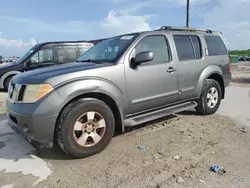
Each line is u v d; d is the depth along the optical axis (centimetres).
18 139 406
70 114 311
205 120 498
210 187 255
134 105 380
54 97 301
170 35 448
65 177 283
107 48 421
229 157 325
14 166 311
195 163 309
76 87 314
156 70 405
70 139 313
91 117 330
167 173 286
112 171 294
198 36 506
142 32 416
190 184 261
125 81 364
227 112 567
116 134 419
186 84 461
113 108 370
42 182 274
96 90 331
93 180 275
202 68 495
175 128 447
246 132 425
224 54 564
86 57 444
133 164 310
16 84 336
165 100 427
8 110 340
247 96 779
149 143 378
